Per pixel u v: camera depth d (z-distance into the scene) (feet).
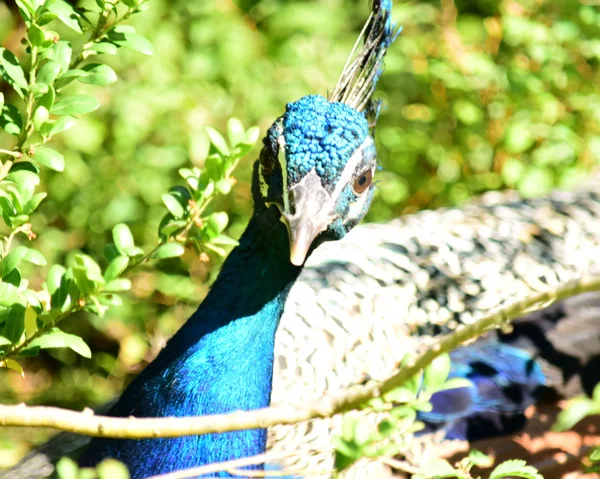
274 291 24.84
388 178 44.09
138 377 25.61
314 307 33.83
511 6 43.24
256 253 24.76
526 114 42.63
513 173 41.55
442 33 44.19
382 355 33.01
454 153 44.11
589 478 31.42
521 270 36.68
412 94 46.09
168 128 41.24
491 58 43.34
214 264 42.01
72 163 39.81
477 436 32.83
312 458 29.09
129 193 40.86
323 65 43.73
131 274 40.98
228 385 24.39
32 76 21.01
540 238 38.40
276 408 17.44
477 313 35.04
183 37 43.57
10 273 21.31
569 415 16.52
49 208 41.16
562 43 43.14
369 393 16.99
